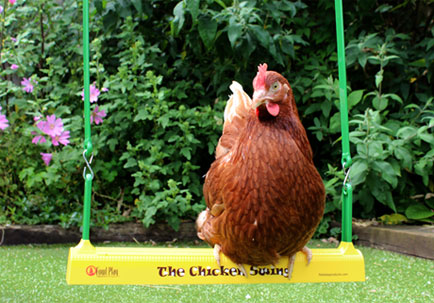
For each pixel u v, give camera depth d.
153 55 4.33
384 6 4.51
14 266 3.10
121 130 4.14
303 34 4.71
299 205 1.74
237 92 2.43
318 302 2.54
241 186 1.74
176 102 4.41
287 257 1.93
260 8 4.23
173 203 3.79
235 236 1.78
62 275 2.93
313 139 4.65
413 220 4.07
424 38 4.73
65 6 4.61
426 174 3.83
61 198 4.03
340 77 2.06
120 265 1.84
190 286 2.83
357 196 4.00
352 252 1.98
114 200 4.20
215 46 4.18
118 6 4.21
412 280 2.92
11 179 4.07
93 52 4.39
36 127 3.98
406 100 4.50
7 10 4.36
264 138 1.76
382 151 3.72
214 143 4.09
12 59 4.12
